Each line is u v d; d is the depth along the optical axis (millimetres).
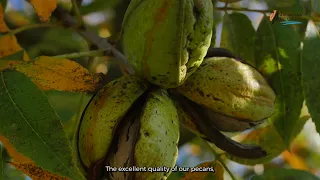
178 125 1592
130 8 1555
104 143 1558
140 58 1556
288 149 1981
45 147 1510
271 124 2158
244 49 2152
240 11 2139
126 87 1604
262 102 1722
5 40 2002
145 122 1504
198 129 1768
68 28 2033
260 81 1734
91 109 1595
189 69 1597
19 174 2158
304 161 2557
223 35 2172
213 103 1689
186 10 1480
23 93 1546
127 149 1548
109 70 2309
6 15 2387
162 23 1488
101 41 2010
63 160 1503
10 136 1520
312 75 1915
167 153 1506
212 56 1771
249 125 1753
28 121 1528
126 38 1570
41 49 2439
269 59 2053
